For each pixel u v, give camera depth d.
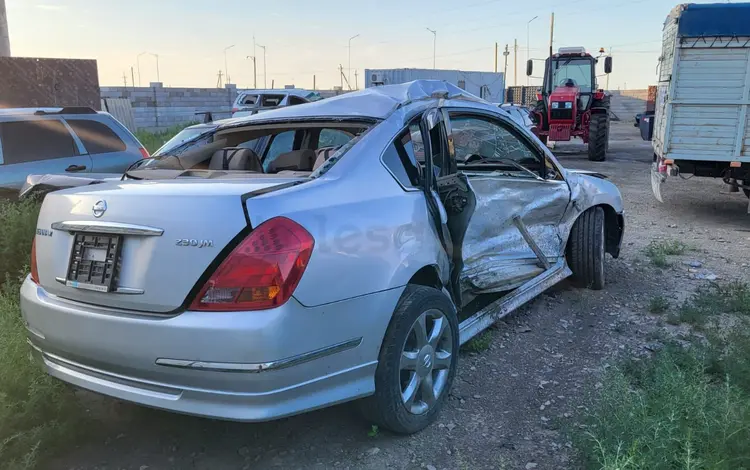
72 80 15.59
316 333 2.60
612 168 16.31
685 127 9.36
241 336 2.40
